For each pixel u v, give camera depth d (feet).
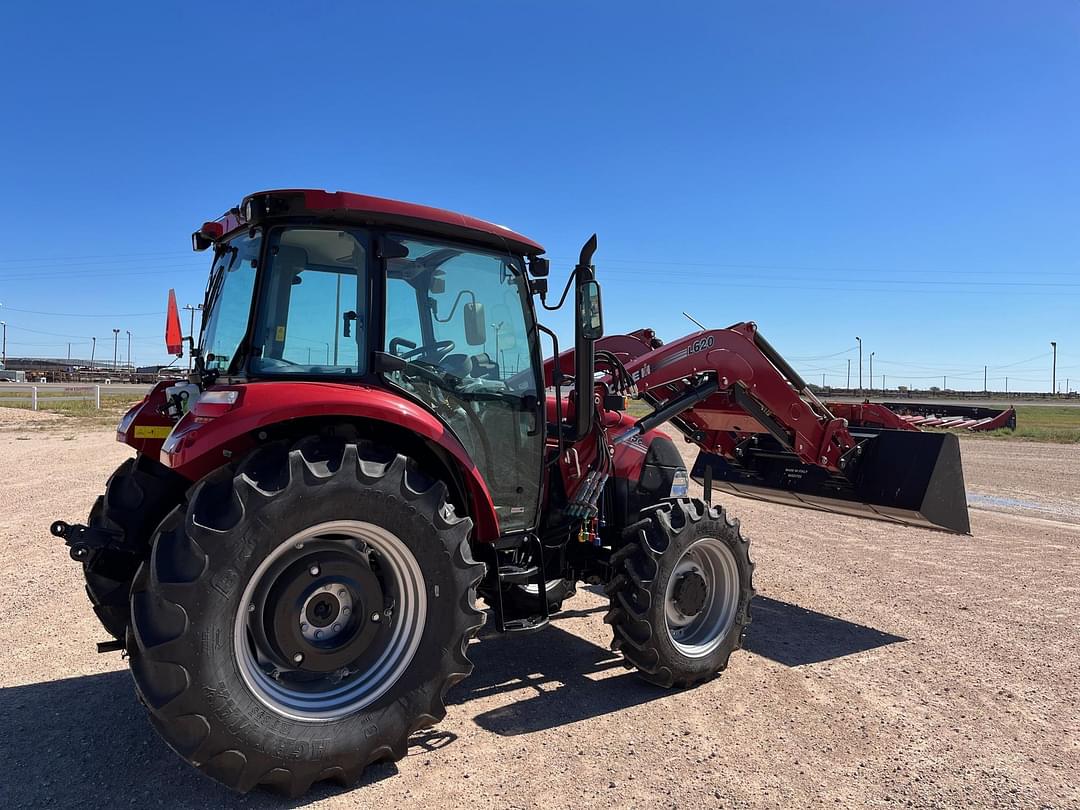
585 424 12.90
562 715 11.96
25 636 14.70
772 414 17.51
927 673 14.14
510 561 13.14
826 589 20.24
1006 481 43.78
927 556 24.44
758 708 12.41
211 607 8.44
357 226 10.84
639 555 12.91
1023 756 10.85
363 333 10.73
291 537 9.04
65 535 11.37
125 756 10.16
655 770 10.17
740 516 32.12
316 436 9.86
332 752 9.13
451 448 10.48
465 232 11.68
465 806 9.11
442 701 10.12
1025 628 16.93
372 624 9.87
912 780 10.07
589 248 12.39
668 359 15.61
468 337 12.10
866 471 18.25
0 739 10.59
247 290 10.82
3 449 46.62
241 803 9.05
